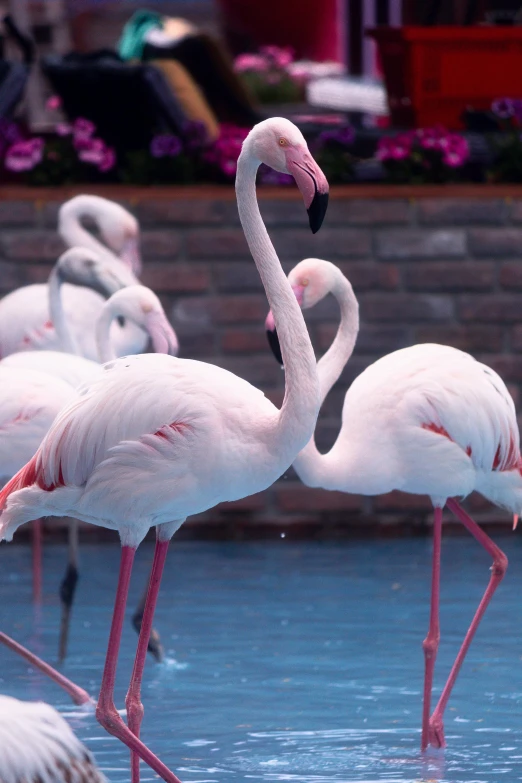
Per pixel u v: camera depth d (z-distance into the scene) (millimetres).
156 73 16047
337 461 8273
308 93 30000
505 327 15453
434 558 8086
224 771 7156
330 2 36125
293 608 11148
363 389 8359
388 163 15680
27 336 12602
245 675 9141
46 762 4074
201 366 6715
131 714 6652
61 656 9641
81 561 13547
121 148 16938
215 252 15312
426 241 15375
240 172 6582
